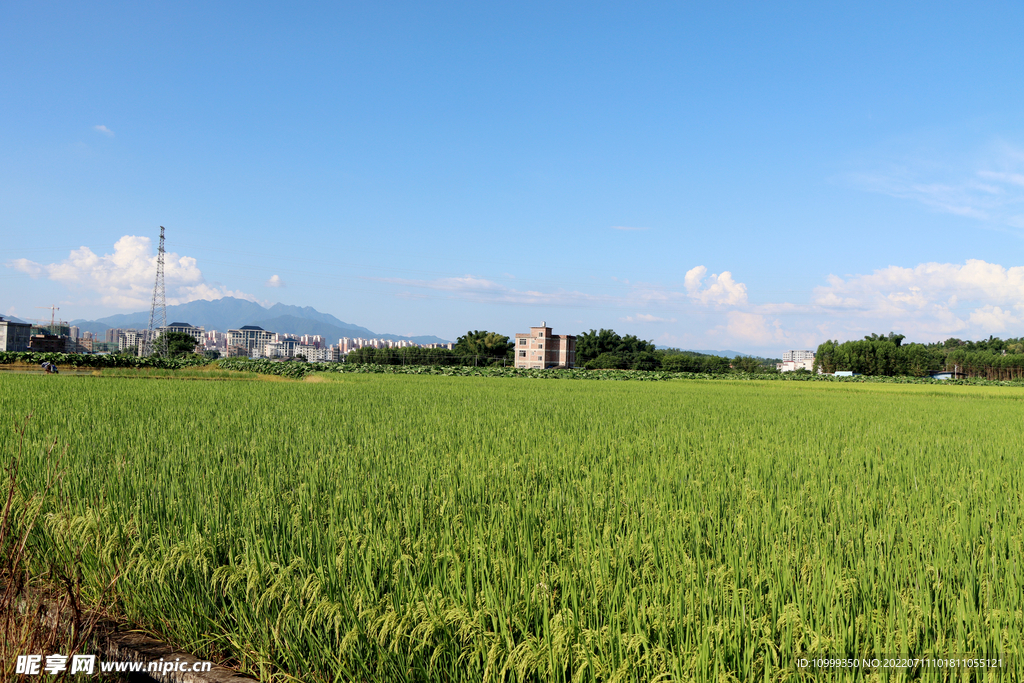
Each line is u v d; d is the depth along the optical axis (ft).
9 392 55.67
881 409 63.87
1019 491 20.33
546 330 353.51
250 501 15.67
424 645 8.95
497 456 25.30
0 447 23.06
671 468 23.07
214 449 25.25
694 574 11.18
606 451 28.17
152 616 11.46
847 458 27.25
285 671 9.98
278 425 35.22
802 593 10.27
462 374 221.66
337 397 61.87
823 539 13.82
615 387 119.55
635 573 11.40
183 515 14.38
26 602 10.81
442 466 22.65
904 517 16.47
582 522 14.92
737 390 116.47
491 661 8.49
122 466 20.10
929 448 31.17
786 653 8.75
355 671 9.21
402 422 38.60
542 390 93.91
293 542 12.69
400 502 16.56
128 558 12.21
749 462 25.11
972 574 11.25
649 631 9.42
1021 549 13.14
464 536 13.41
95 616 11.02
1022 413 60.23
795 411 57.31
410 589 10.53
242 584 10.69
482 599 10.23
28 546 12.96
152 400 51.67
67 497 16.11
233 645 10.36
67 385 69.41
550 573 11.34
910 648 8.97
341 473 20.47
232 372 141.08
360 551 11.93
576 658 8.60
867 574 11.18
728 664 8.72
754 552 12.39
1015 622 9.57
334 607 9.51
